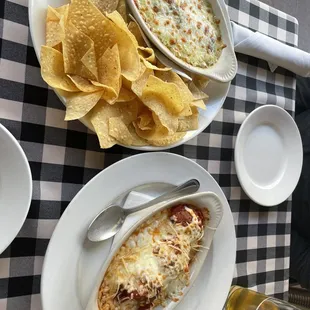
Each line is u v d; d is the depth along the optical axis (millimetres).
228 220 526
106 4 413
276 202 618
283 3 1027
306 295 854
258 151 609
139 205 447
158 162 460
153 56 433
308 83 781
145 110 440
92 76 394
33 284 423
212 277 526
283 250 649
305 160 762
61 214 440
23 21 413
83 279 423
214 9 515
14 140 363
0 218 372
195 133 488
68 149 444
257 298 543
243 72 598
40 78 424
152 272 427
